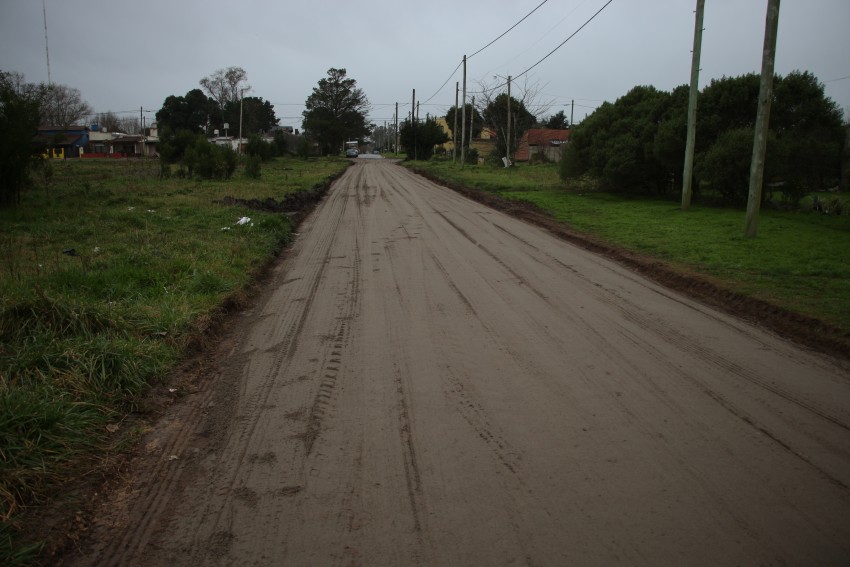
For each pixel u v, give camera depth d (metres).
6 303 5.48
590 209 18.75
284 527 3.15
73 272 7.32
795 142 17.55
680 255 10.77
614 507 3.30
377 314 7.17
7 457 3.54
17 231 11.98
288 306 7.64
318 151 100.56
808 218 16.52
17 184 16.16
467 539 3.03
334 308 7.48
